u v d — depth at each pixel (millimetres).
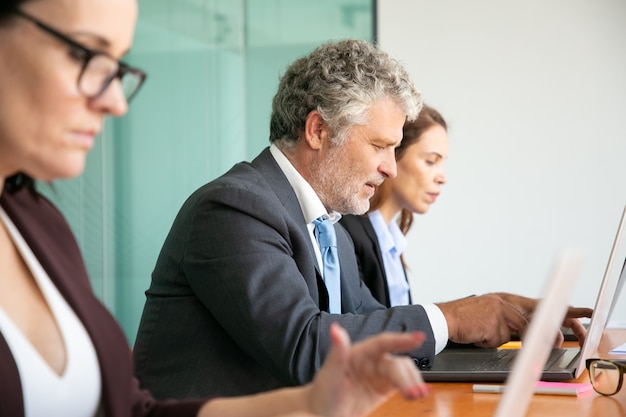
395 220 4117
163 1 5820
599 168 6254
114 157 5699
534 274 6320
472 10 6371
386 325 2371
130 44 1294
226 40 5914
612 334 3320
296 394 1432
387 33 6449
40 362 1319
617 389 2131
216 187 2424
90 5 1213
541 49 6309
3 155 1254
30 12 1197
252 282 2311
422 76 6438
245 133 5910
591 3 6238
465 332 2447
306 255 2488
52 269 1421
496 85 6359
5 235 1402
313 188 2723
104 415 1432
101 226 5660
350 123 2660
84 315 1415
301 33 6043
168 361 2416
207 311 2408
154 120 5793
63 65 1208
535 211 6328
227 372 2398
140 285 5688
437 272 6418
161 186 5758
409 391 1198
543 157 6312
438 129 3936
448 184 6410
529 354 1047
